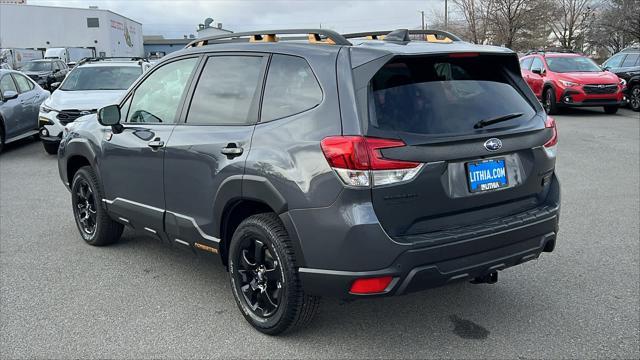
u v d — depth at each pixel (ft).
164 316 13.00
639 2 102.73
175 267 16.06
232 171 11.87
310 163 10.44
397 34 12.24
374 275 10.05
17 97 38.24
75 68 39.27
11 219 20.93
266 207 11.97
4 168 31.58
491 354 11.27
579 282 14.69
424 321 12.68
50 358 11.18
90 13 159.33
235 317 12.95
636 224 19.52
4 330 12.32
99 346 11.66
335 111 10.44
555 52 59.93
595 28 138.82
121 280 15.08
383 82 10.58
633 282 14.65
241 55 12.92
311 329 12.32
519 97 12.25
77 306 13.51
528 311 13.11
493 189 11.13
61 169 18.56
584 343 11.63
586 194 23.81
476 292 14.16
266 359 11.15
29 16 153.17
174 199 13.75
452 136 10.56
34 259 16.67
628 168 29.25
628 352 11.26
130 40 195.83
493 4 125.18
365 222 9.90
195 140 12.94
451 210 10.68
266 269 11.69
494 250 11.00
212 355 11.30
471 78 11.75
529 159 11.78
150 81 15.23
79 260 16.61
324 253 10.36
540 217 11.66
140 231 15.49
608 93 52.80
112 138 15.72
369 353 11.35
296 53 11.71
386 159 9.94
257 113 12.04
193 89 13.71
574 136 40.75
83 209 18.07
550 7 127.75
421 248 10.13
